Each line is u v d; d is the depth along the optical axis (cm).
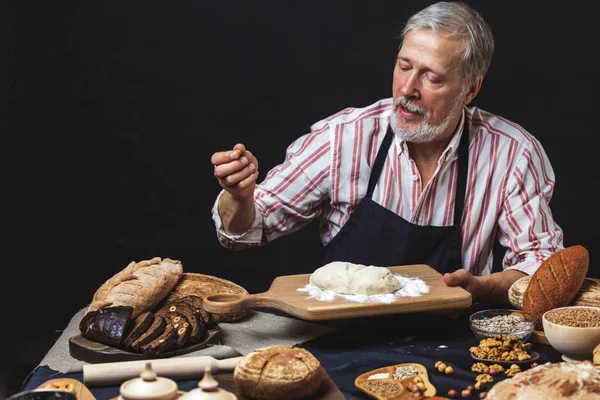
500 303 307
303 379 214
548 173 355
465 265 347
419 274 295
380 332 275
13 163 585
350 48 608
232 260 620
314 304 260
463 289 278
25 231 591
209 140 612
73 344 247
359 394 226
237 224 327
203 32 599
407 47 316
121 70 595
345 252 340
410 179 342
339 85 612
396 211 347
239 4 598
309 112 615
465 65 317
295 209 350
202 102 607
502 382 208
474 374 237
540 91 614
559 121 616
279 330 275
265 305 267
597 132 614
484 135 345
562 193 621
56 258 598
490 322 263
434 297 268
